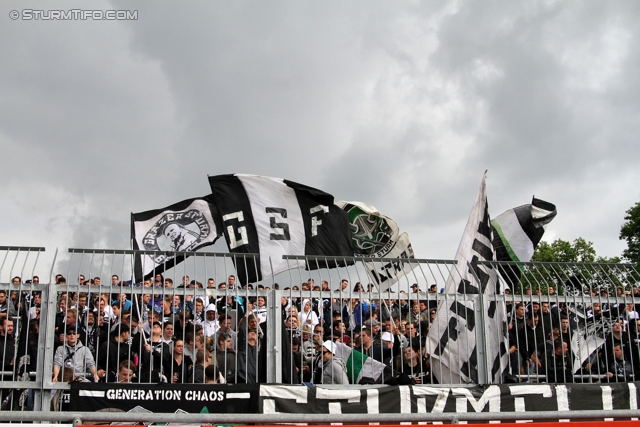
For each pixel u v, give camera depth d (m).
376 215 15.76
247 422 9.12
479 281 11.99
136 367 10.80
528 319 12.46
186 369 10.98
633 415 10.02
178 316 11.29
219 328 11.34
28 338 10.51
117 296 12.09
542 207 15.45
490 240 12.76
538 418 9.65
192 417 8.84
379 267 14.22
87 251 10.56
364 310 12.29
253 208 13.43
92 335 10.88
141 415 8.71
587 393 11.34
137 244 13.20
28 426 8.40
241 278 12.93
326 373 11.27
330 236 13.59
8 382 10.10
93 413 8.59
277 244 13.27
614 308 12.70
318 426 9.08
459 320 11.81
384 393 10.73
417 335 12.15
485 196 12.95
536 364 11.70
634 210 47.78
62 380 10.21
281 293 11.23
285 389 10.48
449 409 10.87
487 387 11.08
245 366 10.84
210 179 13.46
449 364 11.31
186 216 13.65
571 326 12.49
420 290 11.72
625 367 12.33
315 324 11.72
